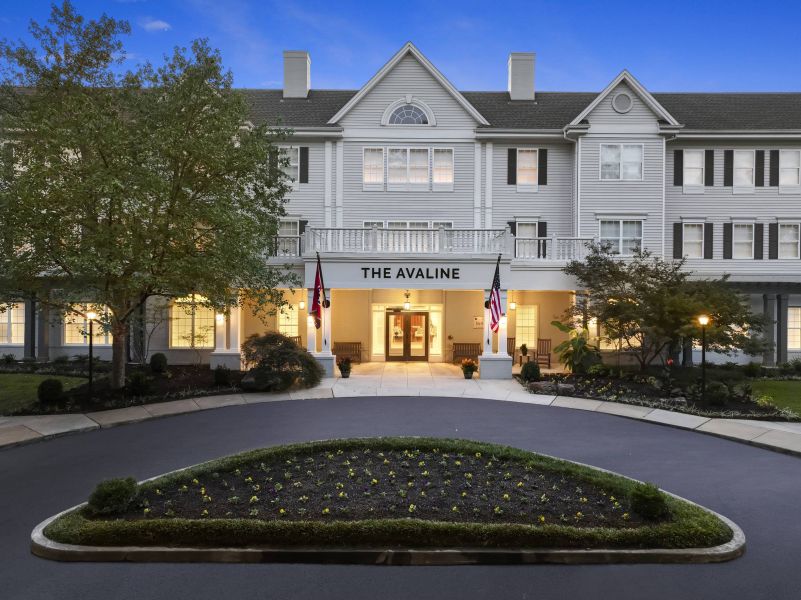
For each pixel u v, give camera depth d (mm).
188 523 6363
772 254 23969
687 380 17453
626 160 23391
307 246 20281
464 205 23891
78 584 5672
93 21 15281
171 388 16531
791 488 8609
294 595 5504
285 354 16953
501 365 19547
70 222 13227
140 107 14898
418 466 8953
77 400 14406
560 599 5469
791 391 17016
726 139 23750
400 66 23906
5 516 7352
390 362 24297
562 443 11188
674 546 6316
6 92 15547
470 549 6230
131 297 15477
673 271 18516
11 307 15539
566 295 24266
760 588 5680
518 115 25062
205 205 14523
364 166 23938
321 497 7496
